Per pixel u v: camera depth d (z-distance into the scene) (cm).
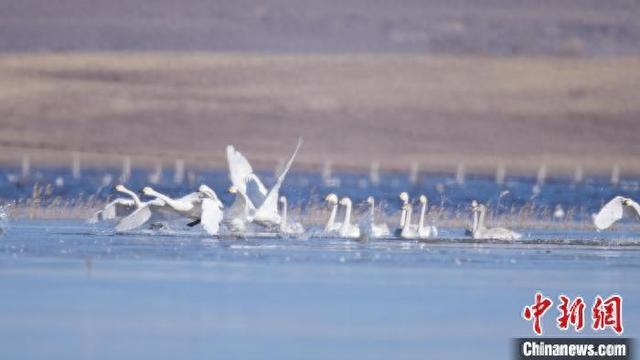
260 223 4053
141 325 2533
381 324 2597
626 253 3888
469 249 3903
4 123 12106
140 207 3841
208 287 2958
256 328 2530
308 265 3366
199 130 12175
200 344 2384
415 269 3341
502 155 11975
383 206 5853
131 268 3231
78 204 5709
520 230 4919
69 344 2358
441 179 9794
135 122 12262
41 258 3388
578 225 5216
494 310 2772
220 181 8519
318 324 2578
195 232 4188
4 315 2600
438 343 2448
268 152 11750
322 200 6638
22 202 5862
